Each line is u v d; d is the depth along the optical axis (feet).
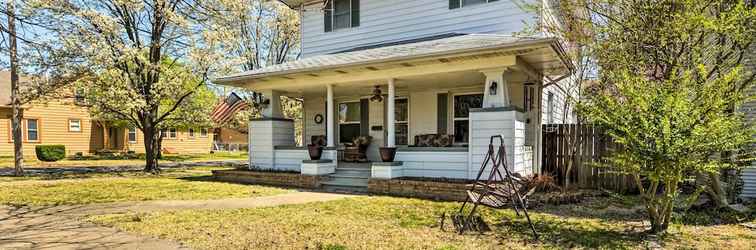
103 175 43.39
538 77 32.27
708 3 18.19
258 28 72.02
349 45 41.73
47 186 32.40
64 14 37.70
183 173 46.73
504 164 17.39
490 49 24.13
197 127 66.64
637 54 20.06
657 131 14.37
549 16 30.99
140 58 42.55
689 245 14.19
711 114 14.26
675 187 15.21
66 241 15.15
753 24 18.17
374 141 40.73
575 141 30.45
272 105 37.60
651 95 14.69
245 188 31.30
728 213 19.24
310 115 44.86
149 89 46.19
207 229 16.89
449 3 36.19
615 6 21.27
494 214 19.72
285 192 28.89
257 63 72.23
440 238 15.25
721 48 18.63
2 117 69.36
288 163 36.29
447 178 28.19
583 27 24.06
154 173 46.16
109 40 42.60
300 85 35.53
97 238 15.55
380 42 39.78
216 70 47.78
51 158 67.46
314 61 35.60
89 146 81.76
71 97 46.96
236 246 14.39
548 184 25.89
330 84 33.96
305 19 44.83
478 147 26.89
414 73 29.45
